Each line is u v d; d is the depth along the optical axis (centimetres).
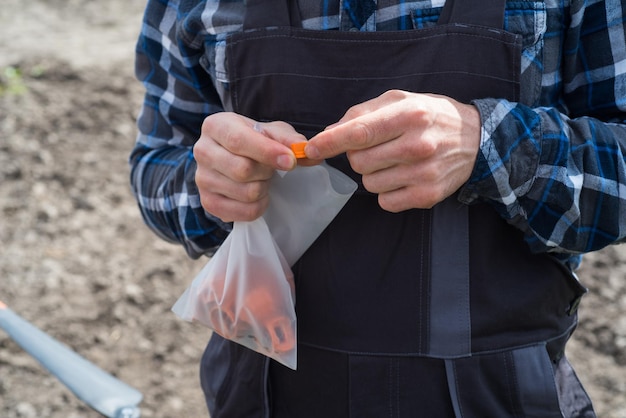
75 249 317
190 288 115
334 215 104
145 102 133
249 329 109
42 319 283
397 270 105
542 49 102
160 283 301
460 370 105
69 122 383
